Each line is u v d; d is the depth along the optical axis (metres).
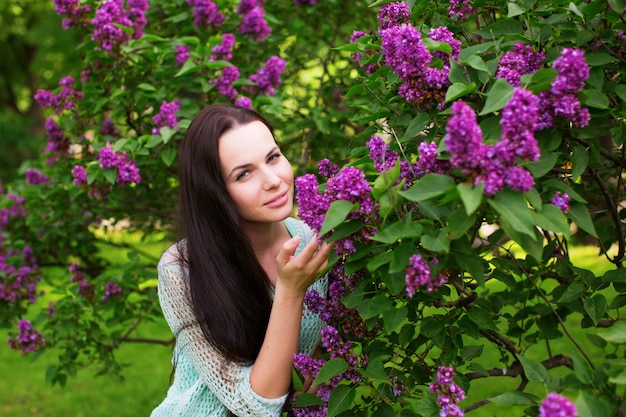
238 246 2.02
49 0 17.39
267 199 1.96
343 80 3.95
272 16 4.06
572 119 1.45
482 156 1.30
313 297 1.91
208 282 1.99
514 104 1.32
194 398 2.10
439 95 1.69
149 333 6.93
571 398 3.71
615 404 1.36
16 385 5.76
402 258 1.43
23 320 3.63
